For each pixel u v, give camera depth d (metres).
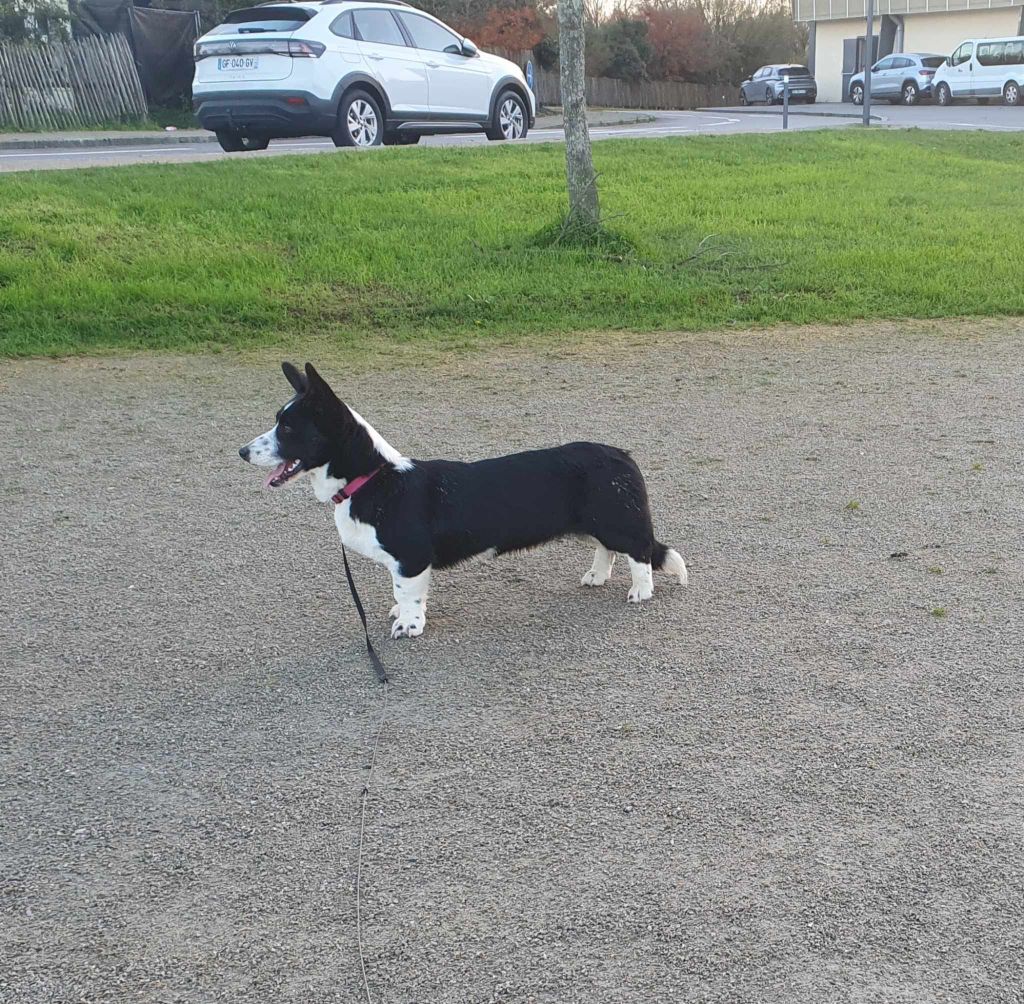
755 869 3.14
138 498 6.18
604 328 10.03
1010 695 4.06
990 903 3.00
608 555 5.06
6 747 3.82
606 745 3.78
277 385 8.34
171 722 3.98
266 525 5.84
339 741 3.84
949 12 43.41
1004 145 20.89
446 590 5.10
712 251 12.10
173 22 27.02
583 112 11.89
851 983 2.72
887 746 3.75
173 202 12.41
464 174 14.81
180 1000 2.71
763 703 4.03
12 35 24.97
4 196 11.96
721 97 54.81
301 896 3.07
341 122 15.64
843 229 13.42
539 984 2.73
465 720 3.96
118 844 3.30
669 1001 2.67
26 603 4.92
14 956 2.86
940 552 5.36
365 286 10.63
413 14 17.00
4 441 7.09
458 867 3.17
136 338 9.48
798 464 6.61
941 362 8.88
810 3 47.50
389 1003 2.68
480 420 7.48
